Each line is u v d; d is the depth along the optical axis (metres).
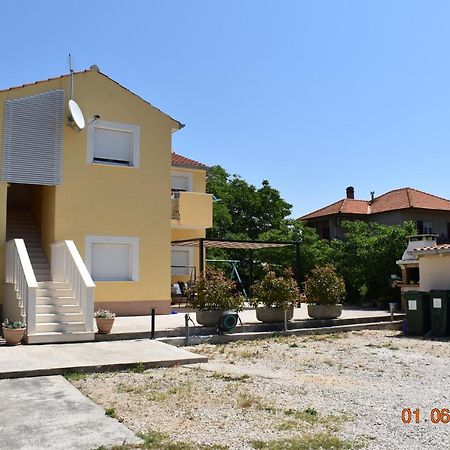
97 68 17.33
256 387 8.41
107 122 17.16
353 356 11.68
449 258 16.36
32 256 17.00
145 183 17.61
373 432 6.11
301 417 6.70
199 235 22.02
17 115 15.76
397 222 33.41
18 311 13.05
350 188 38.38
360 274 23.58
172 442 5.73
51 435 5.95
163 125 18.12
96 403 7.37
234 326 14.27
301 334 15.31
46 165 16.08
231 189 36.66
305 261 25.94
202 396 7.77
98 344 12.07
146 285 17.31
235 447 5.58
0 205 15.43
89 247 16.55
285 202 36.91
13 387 8.32
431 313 15.31
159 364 10.12
